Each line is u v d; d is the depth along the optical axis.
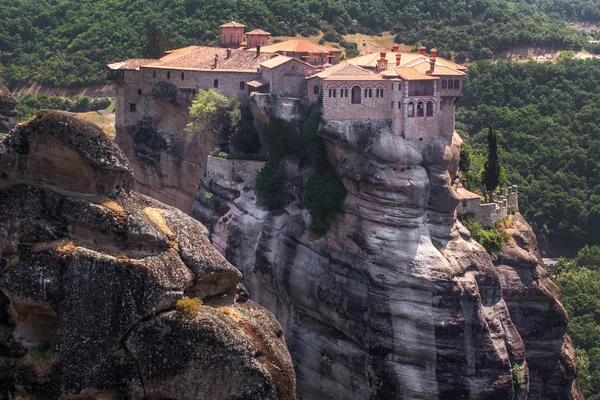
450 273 104.12
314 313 111.38
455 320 103.06
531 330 115.56
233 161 121.38
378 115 110.00
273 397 40.81
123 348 40.25
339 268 107.81
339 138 109.06
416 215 106.12
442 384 102.75
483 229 116.62
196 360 40.19
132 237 41.94
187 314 40.53
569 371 116.62
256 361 40.88
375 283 104.94
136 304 40.47
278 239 114.62
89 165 42.47
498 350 105.12
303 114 116.00
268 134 119.38
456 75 111.56
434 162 109.69
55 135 42.41
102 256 40.81
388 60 122.25
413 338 103.06
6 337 41.50
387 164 106.94
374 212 106.44
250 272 117.50
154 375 40.00
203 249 43.69
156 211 44.28
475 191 122.88
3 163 42.66
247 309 44.72
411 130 109.06
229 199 121.38
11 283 40.97
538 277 116.56
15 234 41.94
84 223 41.88
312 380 110.50
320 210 110.00
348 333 107.12
